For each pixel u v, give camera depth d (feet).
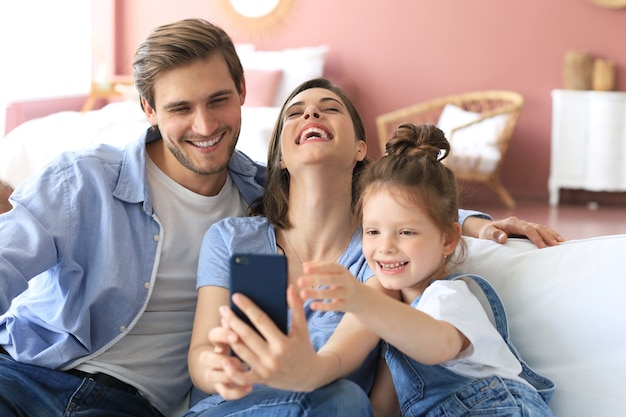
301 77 22.03
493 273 5.73
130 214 5.76
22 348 5.51
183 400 5.88
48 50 22.00
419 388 5.02
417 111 21.86
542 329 5.45
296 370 4.12
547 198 22.33
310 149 5.47
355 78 23.22
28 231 5.29
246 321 4.11
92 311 5.56
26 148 14.60
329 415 4.46
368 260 5.26
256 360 4.06
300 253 5.82
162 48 5.62
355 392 4.56
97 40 22.76
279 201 5.89
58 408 5.34
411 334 4.50
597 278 5.46
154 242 5.77
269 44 23.59
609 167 20.81
